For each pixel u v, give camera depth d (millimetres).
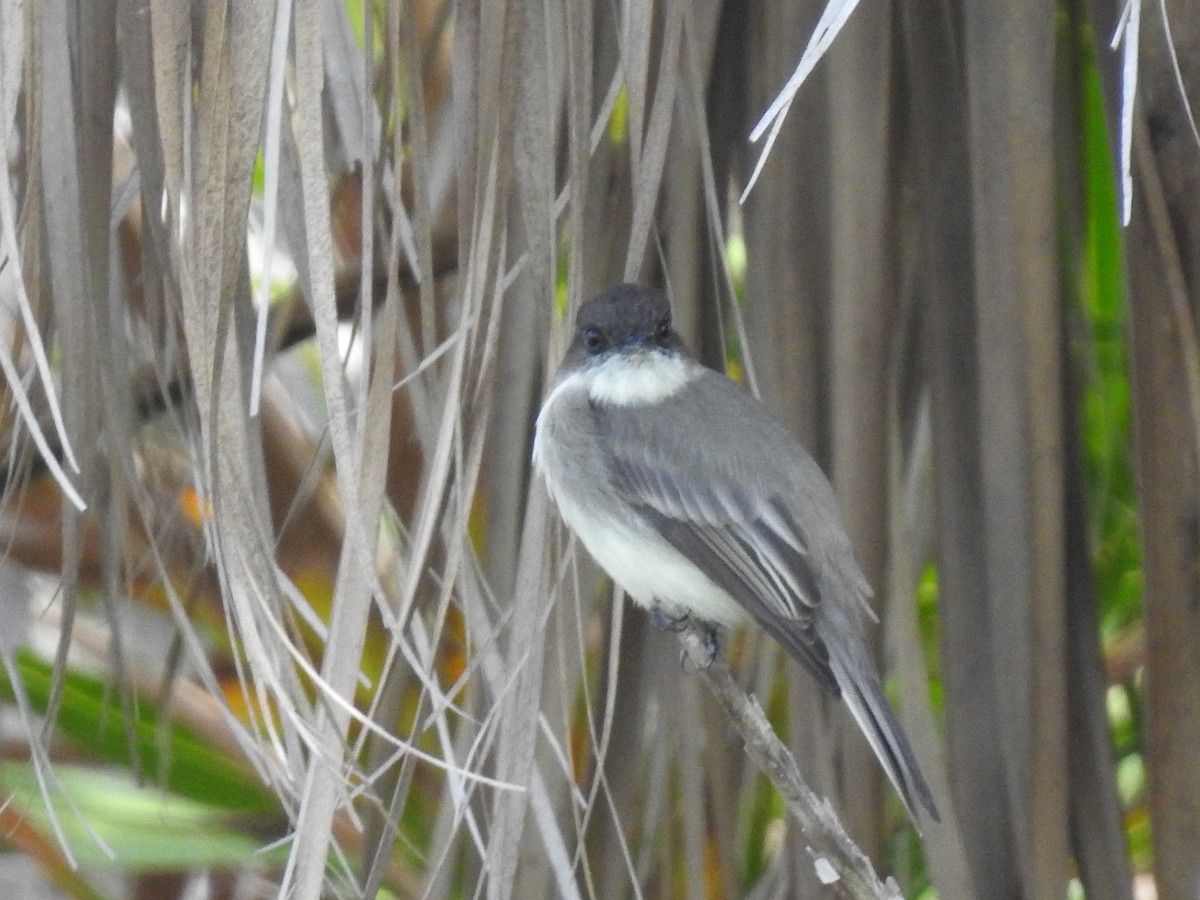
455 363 5695
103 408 6945
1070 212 7637
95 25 6312
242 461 5660
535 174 6000
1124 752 9086
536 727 6094
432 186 7582
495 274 6016
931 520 8219
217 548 5598
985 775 6914
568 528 7320
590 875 6555
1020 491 6738
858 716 6586
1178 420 6836
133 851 8977
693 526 7344
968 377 7082
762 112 7078
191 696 9289
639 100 6000
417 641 6383
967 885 6586
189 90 5816
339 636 5637
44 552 9711
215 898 10242
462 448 6000
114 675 7906
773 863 8016
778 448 7121
